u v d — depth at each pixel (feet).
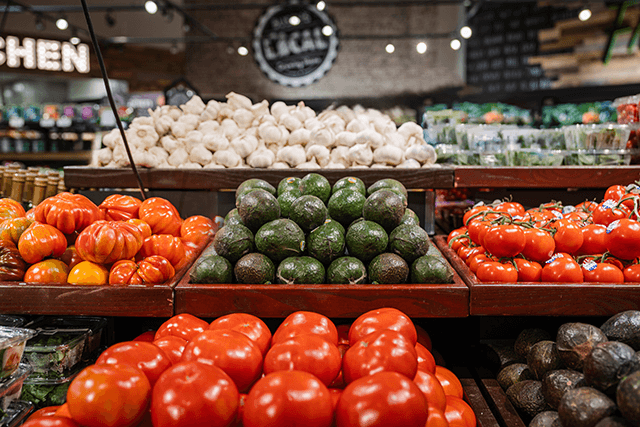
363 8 22.44
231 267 4.70
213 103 7.86
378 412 3.00
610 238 4.72
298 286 4.41
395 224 4.81
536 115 17.51
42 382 4.41
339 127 7.48
